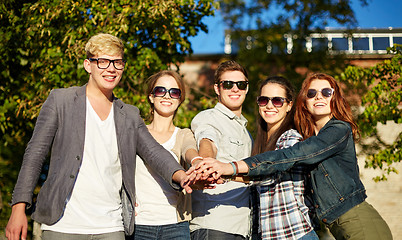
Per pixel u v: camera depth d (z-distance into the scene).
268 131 3.66
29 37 6.48
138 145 3.20
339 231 2.97
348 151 3.01
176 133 3.59
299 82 9.84
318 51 10.43
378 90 7.36
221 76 3.78
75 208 2.79
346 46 11.16
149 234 3.25
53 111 2.85
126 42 6.58
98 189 2.85
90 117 2.95
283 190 3.04
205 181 3.03
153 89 3.67
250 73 10.59
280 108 3.55
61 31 6.52
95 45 2.99
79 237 2.77
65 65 6.42
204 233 3.44
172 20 6.46
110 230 2.86
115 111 3.07
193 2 6.47
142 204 3.29
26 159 2.73
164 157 3.13
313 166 3.01
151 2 6.12
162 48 6.93
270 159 2.88
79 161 2.82
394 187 12.83
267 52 10.84
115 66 3.00
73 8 6.14
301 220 2.97
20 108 6.48
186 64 14.10
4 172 7.70
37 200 2.83
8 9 6.73
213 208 3.45
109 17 6.34
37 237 6.11
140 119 3.22
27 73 6.98
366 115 7.34
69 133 2.85
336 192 2.93
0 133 7.19
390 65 7.34
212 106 7.08
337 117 3.16
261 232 3.10
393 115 7.36
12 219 2.62
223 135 3.61
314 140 2.94
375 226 2.89
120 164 3.03
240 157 3.65
